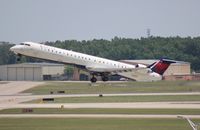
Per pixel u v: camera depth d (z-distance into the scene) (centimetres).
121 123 13588
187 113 15900
